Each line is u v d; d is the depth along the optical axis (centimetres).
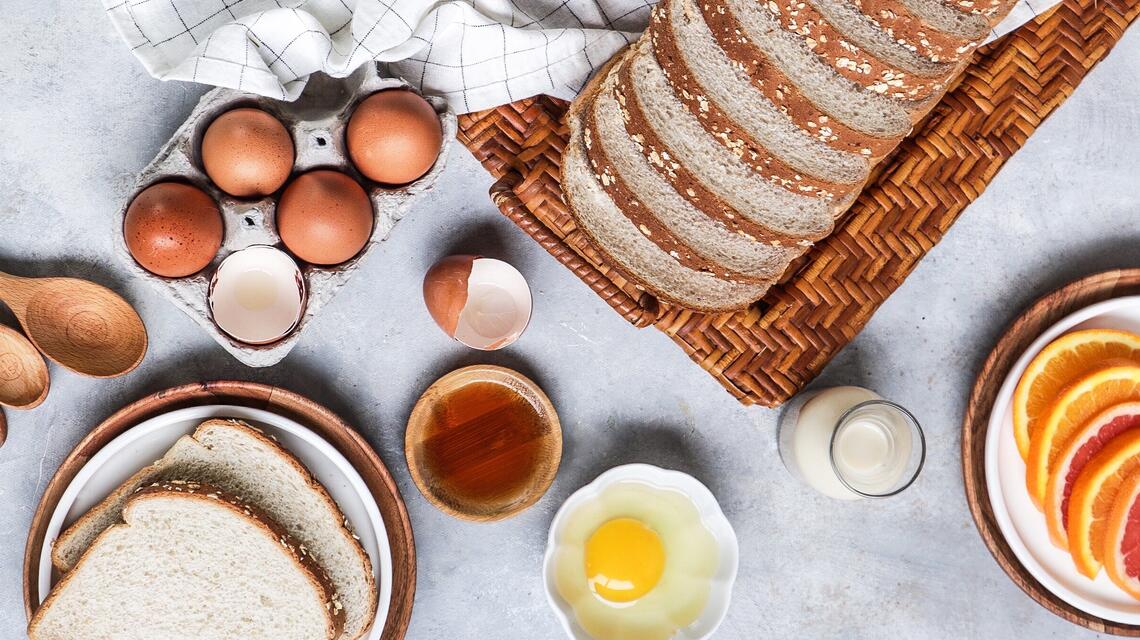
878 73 80
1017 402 92
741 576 97
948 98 89
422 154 84
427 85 87
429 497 92
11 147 91
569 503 91
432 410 93
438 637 96
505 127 88
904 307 96
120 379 93
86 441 89
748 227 83
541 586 96
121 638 90
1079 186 96
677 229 85
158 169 84
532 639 96
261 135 83
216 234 84
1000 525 92
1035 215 96
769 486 96
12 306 89
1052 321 93
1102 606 93
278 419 91
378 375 94
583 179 86
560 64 87
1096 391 90
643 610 94
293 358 94
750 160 82
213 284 85
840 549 97
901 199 88
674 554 94
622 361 96
